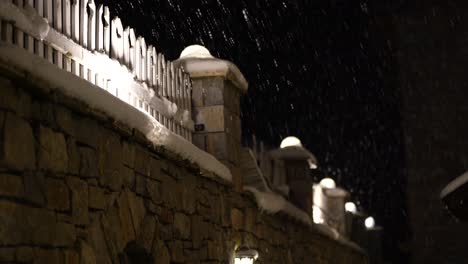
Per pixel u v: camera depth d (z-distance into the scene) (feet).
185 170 23.09
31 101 14.57
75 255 15.93
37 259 14.49
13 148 13.87
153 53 23.94
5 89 13.66
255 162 32.91
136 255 20.13
